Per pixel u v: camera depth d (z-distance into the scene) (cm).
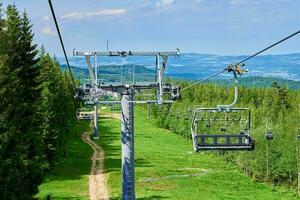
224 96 16350
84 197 5941
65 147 9631
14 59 5066
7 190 4231
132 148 4328
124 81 3984
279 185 7862
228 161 9494
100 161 8831
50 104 7275
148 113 18325
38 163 4903
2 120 4234
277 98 13262
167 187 6931
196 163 9269
